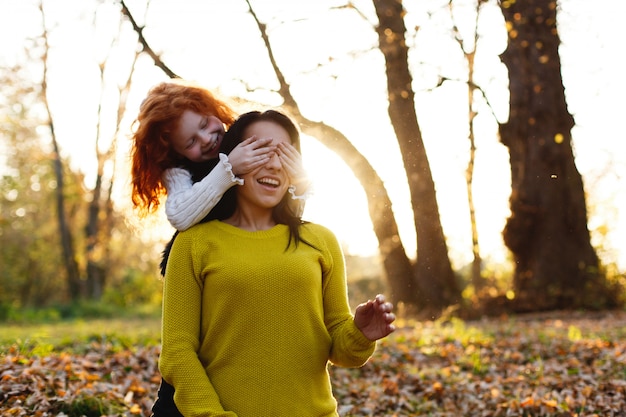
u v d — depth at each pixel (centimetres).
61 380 539
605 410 564
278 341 246
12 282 3419
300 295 249
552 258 1614
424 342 953
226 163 253
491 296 1612
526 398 597
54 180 3219
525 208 1620
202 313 251
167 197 281
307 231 264
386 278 1522
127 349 812
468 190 1938
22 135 2927
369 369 750
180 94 292
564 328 1177
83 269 3244
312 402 249
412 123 1298
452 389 654
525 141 1614
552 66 1583
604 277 1634
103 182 2886
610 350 845
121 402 530
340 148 1316
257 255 251
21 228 3516
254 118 268
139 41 1399
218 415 234
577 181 1633
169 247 276
